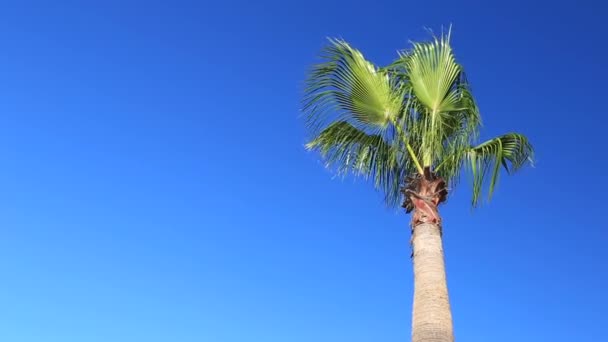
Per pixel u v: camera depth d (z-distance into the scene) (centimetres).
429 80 1184
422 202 1143
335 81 1233
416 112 1214
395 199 1267
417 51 1202
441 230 1137
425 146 1180
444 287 1064
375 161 1278
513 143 1273
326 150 1282
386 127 1236
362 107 1230
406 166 1250
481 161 1233
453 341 1022
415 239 1120
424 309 1039
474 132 1198
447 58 1187
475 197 1203
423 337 1016
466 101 1196
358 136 1279
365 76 1211
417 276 1084
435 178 1164
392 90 1208
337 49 1219
